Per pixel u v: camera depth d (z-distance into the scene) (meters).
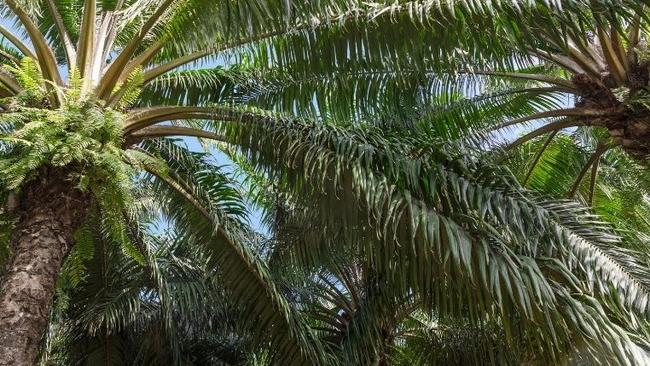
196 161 7.48
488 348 8.47
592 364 5.05
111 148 4.90
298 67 6.18
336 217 5.91
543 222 5.58
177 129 6.34
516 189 5.75
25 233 4.88
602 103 7.17
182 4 5.44
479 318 5.49
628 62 7.04
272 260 8.38
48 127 4.71
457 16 5.37
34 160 4.65
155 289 9.36
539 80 7.73
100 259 8.80
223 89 7.70
